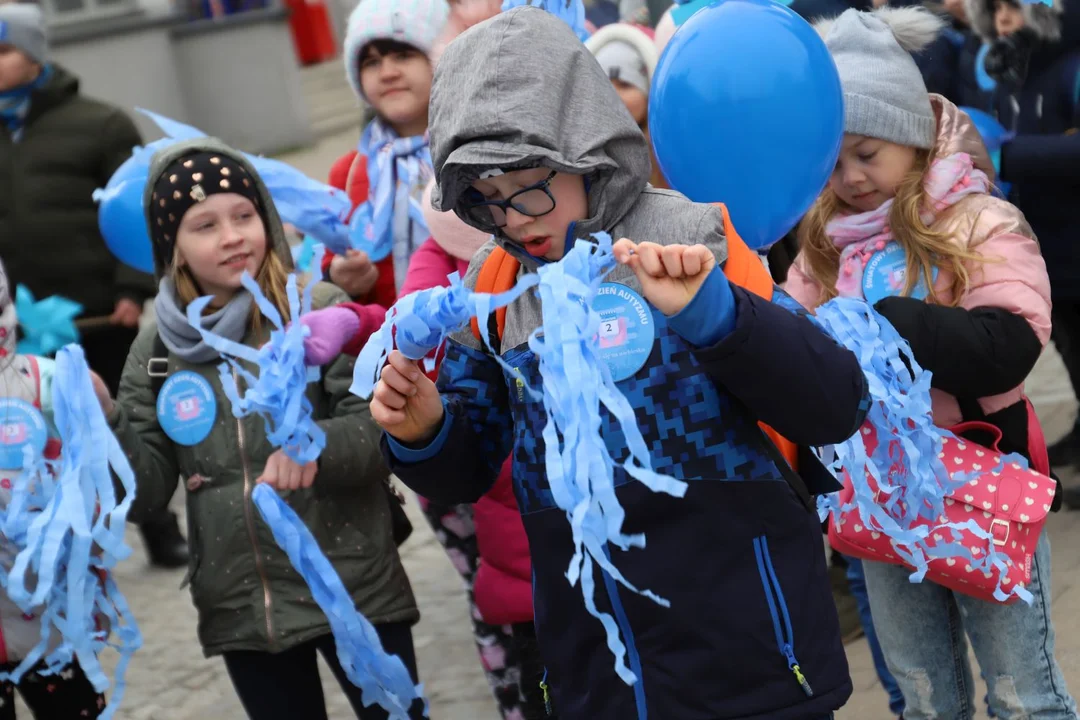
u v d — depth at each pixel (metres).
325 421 2.92
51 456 2.91
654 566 2.05
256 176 3.11
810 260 2.96
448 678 4.17
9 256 5.25
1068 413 5.32
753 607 2.05
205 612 2.99
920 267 2.71
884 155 2.75
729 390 2.01
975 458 2.62
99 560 2.61
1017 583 2.55
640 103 3.67
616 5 5.43
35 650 2.54
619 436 2.06
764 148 2.38
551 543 2.14
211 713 4.18
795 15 2.46
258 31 14.30
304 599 2.94
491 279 2.24
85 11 13.20
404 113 3.85
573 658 2.16
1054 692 2.67
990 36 4.11
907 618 2.81
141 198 3.55
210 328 3.00
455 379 2.29
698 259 1.84
